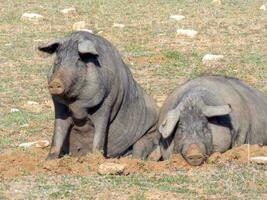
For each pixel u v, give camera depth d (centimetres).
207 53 3691
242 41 3875
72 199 1889
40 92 3195
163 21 4253
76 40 2261
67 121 2298
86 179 2030
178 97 2362
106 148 2397
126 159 2200
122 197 1898
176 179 2017
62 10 4475
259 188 1955
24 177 2072
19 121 2825
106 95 2288
